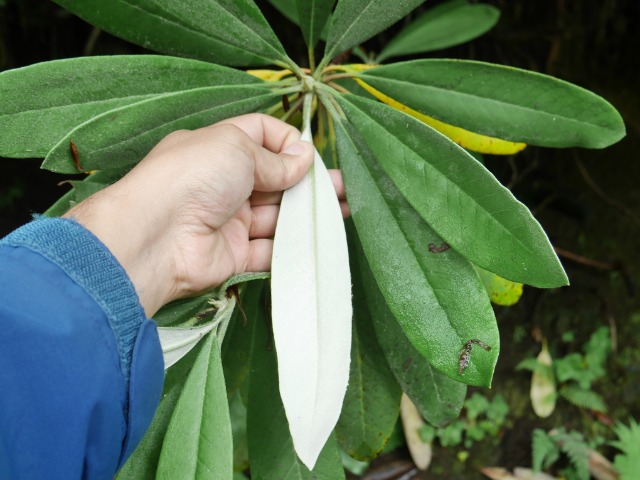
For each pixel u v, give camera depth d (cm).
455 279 26
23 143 26
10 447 20
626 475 63
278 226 28
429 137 25
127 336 22
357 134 28
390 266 27
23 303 20
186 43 28
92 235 22
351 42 30
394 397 36
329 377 26
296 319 26
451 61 27
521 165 67
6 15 61
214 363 25
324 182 29
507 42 61
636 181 64
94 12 27
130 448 23
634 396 68
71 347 20
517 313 71
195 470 23
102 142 25
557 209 68
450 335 26
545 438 69
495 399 71
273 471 32
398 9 28
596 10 60
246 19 28
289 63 30
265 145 31
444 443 71
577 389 69
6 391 20
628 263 66
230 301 27
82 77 26
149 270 26
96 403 21
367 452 37
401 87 29
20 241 21
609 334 68
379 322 32
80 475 21
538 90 27
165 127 27
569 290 69
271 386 33
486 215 24
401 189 26
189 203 26
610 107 26
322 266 27
